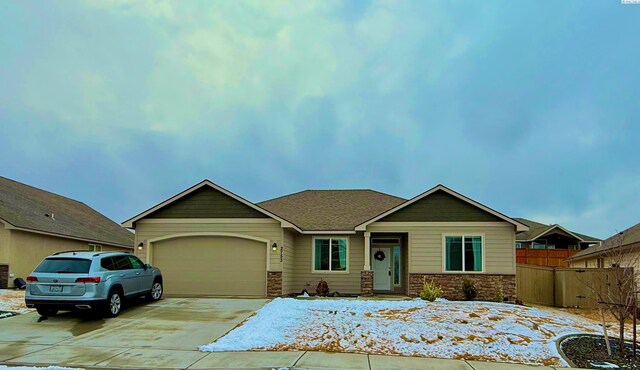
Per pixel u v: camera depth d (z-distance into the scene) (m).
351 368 8.67
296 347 10.17
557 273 19.66
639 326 14.37
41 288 12.69
